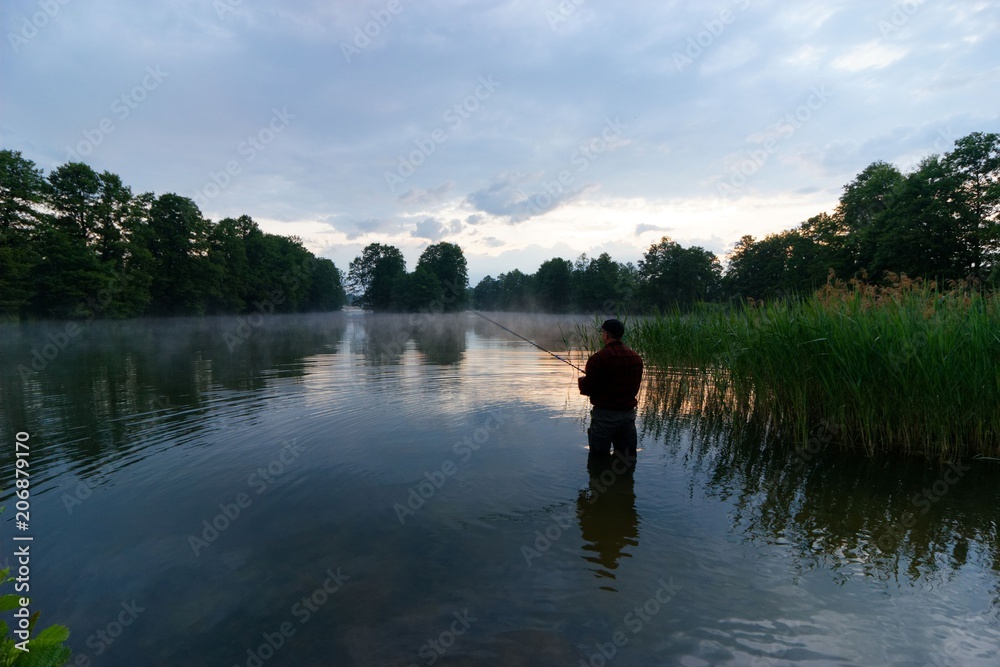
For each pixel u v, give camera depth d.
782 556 3.09
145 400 8.06
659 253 79.50
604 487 4.27
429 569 2.92
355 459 5.00
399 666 2.09
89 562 3.00
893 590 2.71
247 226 73.50
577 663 2.12
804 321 6.14
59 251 36.66
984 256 30.45
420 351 17.80
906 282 7.24
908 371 5.24
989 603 2.58
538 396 8.39
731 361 7.10
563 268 97.44
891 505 3.91
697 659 2.15
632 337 11.37
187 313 52.88
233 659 2.15
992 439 5.15
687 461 5.05
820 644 2.25
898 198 35.88
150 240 48.50
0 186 33.47
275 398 8.23
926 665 2.11
